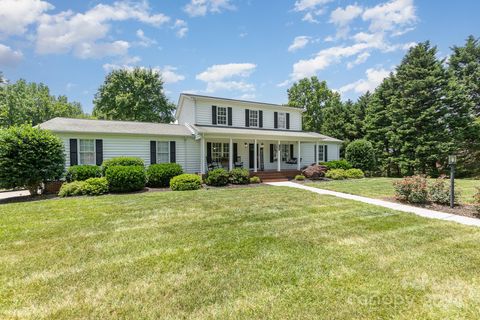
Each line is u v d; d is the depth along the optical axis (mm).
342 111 28750
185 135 15344
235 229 5414
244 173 13945
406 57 21750
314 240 4719
